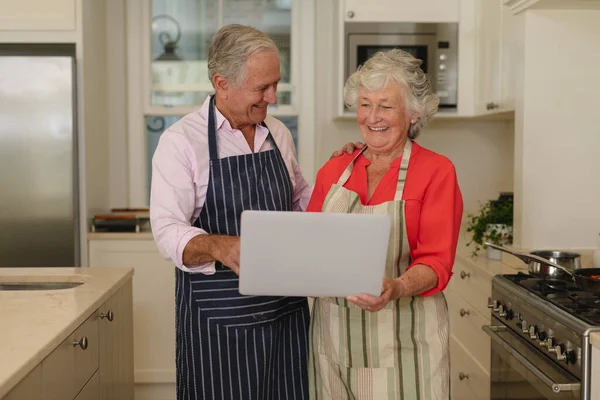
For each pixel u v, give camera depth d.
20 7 3.68
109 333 2.29
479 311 2.96
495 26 3.38
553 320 1.97
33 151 3.60
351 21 3.77
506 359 2.39
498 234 3.17
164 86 4.25
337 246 1.44
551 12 2.92
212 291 1.93
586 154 2.96
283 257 1.46
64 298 2.09
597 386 1.74
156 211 1.87
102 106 4.08
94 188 3.90
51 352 1.65
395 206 1.80
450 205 1.78
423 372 1.82
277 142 2.13
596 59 2.93
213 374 1.95
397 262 1.83
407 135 1.88
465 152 4.22
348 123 4.22
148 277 3.79
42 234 3.62
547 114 2.94
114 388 2.36
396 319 1.83
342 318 1.86
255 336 1.94
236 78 1.84
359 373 1.86
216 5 4.22
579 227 2.97
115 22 4.17
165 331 3.82
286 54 4.27
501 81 3.28
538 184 2.96
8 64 3.57
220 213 1.96
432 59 3.78
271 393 2.01
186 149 1.90
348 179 1.92
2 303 2.01
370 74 1.78
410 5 3.77
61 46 3.76
